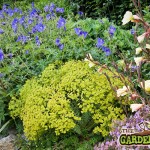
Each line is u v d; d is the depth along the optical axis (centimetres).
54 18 161
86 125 105
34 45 139
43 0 209
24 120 106
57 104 102
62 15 188
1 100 124
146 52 65
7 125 125
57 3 203
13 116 119
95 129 100
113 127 92
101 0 182
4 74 126
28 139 107
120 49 130
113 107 100
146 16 142
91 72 107
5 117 127
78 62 113
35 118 102
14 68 128
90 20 153
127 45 131
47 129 104
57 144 105
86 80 103
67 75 107
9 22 173
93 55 124
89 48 130
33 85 112
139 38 61
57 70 114
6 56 135
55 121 99
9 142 119
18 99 121
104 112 102
